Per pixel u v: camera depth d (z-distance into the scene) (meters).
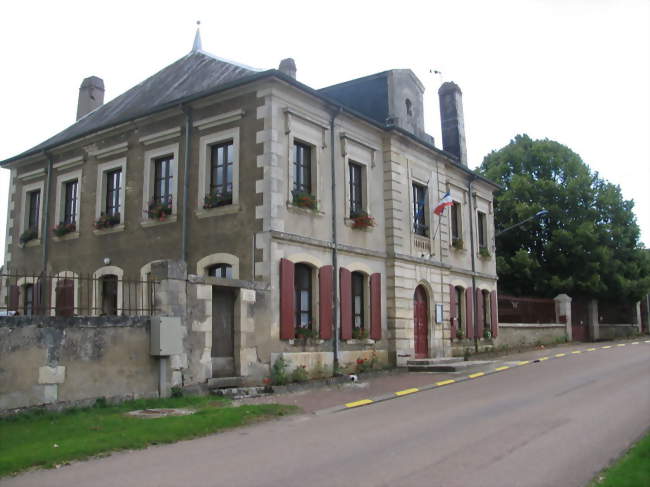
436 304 21.05
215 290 13.44
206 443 8.36
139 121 18.09
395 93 20.52
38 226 21.03
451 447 7.75
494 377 15.87
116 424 9.20
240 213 15.52
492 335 25.06
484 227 26.50
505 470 6.61
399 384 14.98
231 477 6.54
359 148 18.45
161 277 12.12
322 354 15.99
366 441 8.27
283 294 14.89
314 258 16.17
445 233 22.20
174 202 17.00
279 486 6.16
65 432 8.64
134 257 17.81
